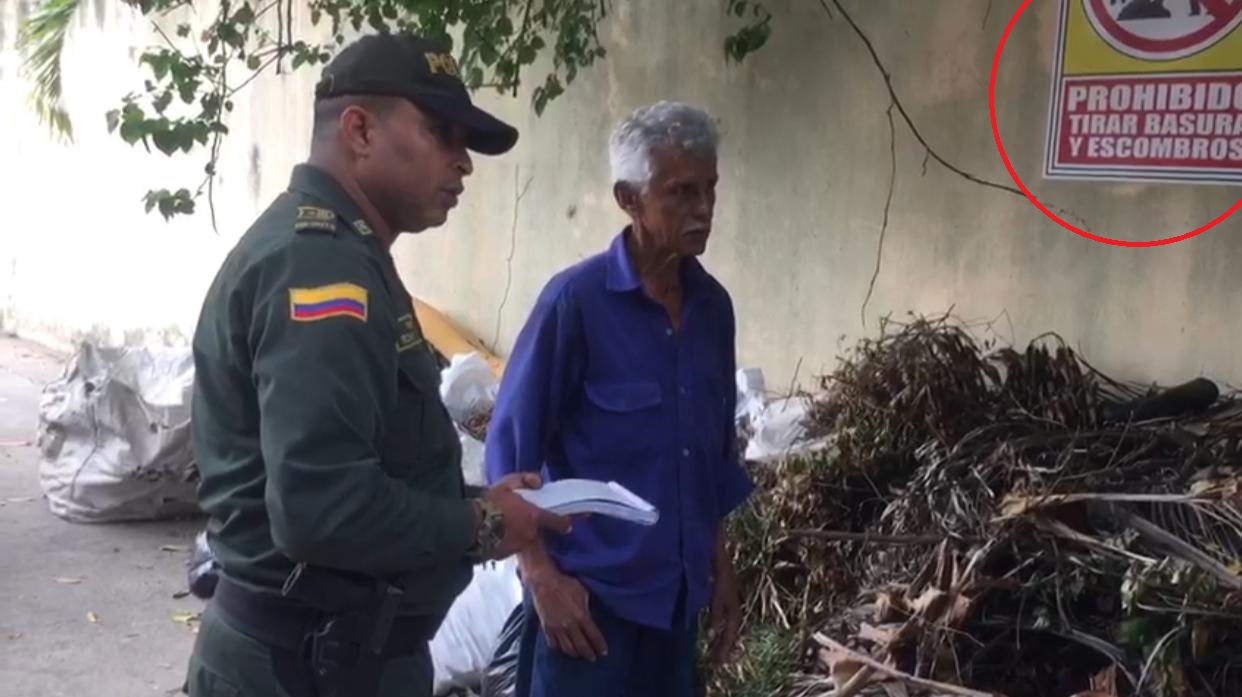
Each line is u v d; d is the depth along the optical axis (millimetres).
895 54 4199
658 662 2723
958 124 4039
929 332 3711
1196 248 3520
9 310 11172
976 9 3951
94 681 4090
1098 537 2814
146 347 6031
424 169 1995
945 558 2904
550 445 2621
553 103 5617
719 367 2734
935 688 2723
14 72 10703
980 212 4008
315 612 1938
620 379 2570
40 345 10617
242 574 1950
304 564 1871
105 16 9273
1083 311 3783
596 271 2584
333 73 1995
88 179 9805
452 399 5148
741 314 4840
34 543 5375
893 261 4273
